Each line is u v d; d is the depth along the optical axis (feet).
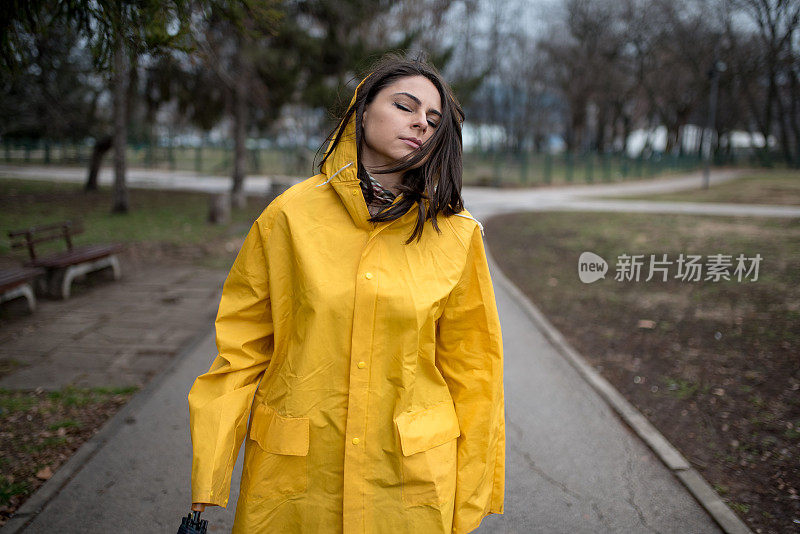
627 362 15.30
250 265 4.71
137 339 16.65
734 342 16.16
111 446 10.48
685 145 178.19
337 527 4.56
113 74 8.95
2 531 8.07
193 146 108.78
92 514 8.55
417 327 4.46
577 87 140.26
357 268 4.45
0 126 50.62
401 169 4.44
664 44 118.73
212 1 8.77
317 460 4.52
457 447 5.05
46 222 38.17
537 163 111.04
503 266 29.19
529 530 8.46
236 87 43.34
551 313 20.30
